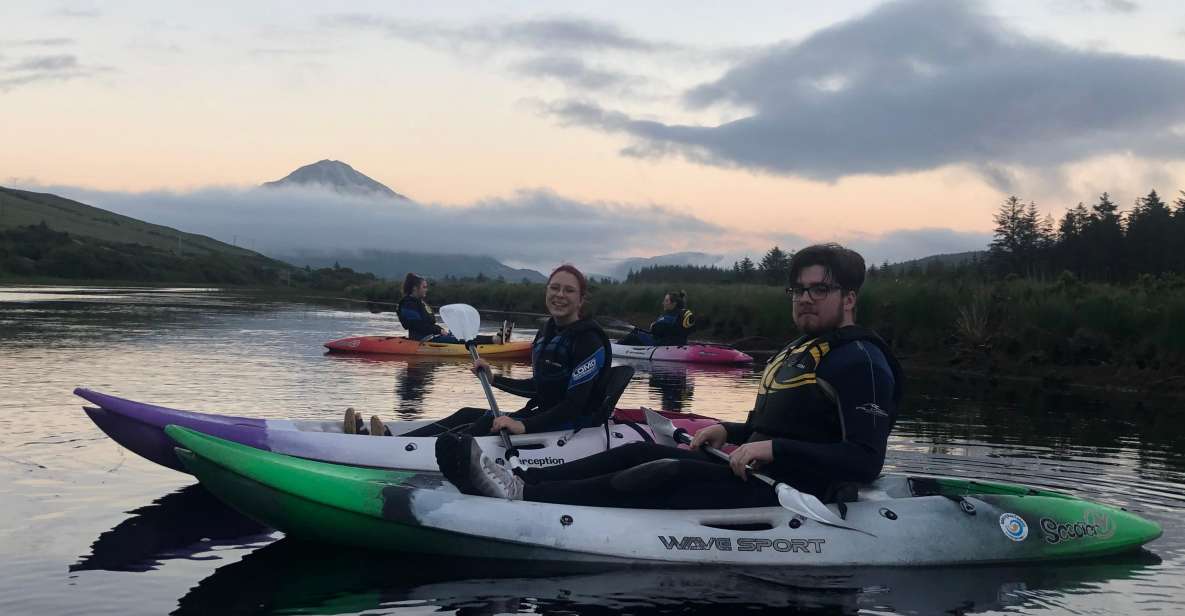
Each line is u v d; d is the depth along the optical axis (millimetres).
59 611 2953
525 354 14906
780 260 42688
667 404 9164
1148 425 8234
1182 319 12219
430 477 4324
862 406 3607
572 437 5105
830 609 3182
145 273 70750
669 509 3926
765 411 3918
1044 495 4293
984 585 3535
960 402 9820
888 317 16297
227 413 7438
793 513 3865
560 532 3662
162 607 3020
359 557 3697
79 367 10398
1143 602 3359
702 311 22109
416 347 14648
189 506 4410
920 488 4414
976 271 20078
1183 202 47125
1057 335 13555
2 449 5543
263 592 3209
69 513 4199
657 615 3055
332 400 8523
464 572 3510
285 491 3631
